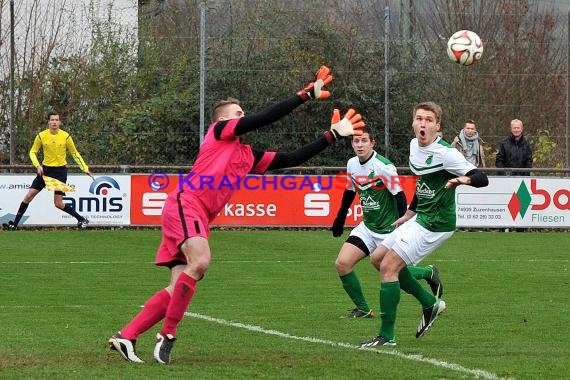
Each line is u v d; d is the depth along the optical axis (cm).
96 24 5888
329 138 1923
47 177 4803
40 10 6412
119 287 3123
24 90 5625
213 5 5781
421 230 2117
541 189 5266
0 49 5944
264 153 1900
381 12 5788
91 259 3916
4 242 4503
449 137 5450
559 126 5650
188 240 1817
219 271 3572
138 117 5462
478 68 5584
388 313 2078
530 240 4831
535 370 1761
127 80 5672
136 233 4931
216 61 5462
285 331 2273
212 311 2611
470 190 5238
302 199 5197
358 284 2531
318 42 5478
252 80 5453
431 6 6512
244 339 2141
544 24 6197
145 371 1720
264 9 5562
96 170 5259
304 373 1711
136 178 5116
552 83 5647
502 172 5225
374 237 2552
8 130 5547
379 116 5438
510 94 5581
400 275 2153
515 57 5697
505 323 2420
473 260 3994
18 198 5038
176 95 5450
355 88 5391
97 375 1677
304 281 3303
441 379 1656
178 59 5581
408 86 5441
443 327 2356
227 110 1919
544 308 2698
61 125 5597
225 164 1845
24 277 3366
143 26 5825
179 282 1808
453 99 5491
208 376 1675
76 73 5669
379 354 1936
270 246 4456
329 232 5100
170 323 1817
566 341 2142
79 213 5075
